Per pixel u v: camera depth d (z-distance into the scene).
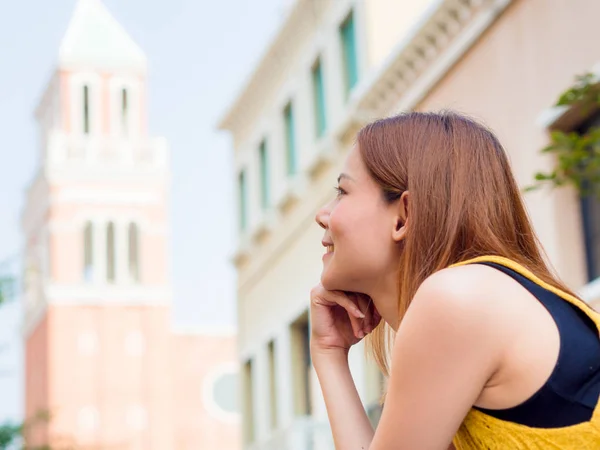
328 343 2.77
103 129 61.09
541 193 13.04
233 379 63.62
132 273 62.94
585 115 12.94
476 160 2.36
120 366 60.91
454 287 2.11
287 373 24.42
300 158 23.58
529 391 2.07
